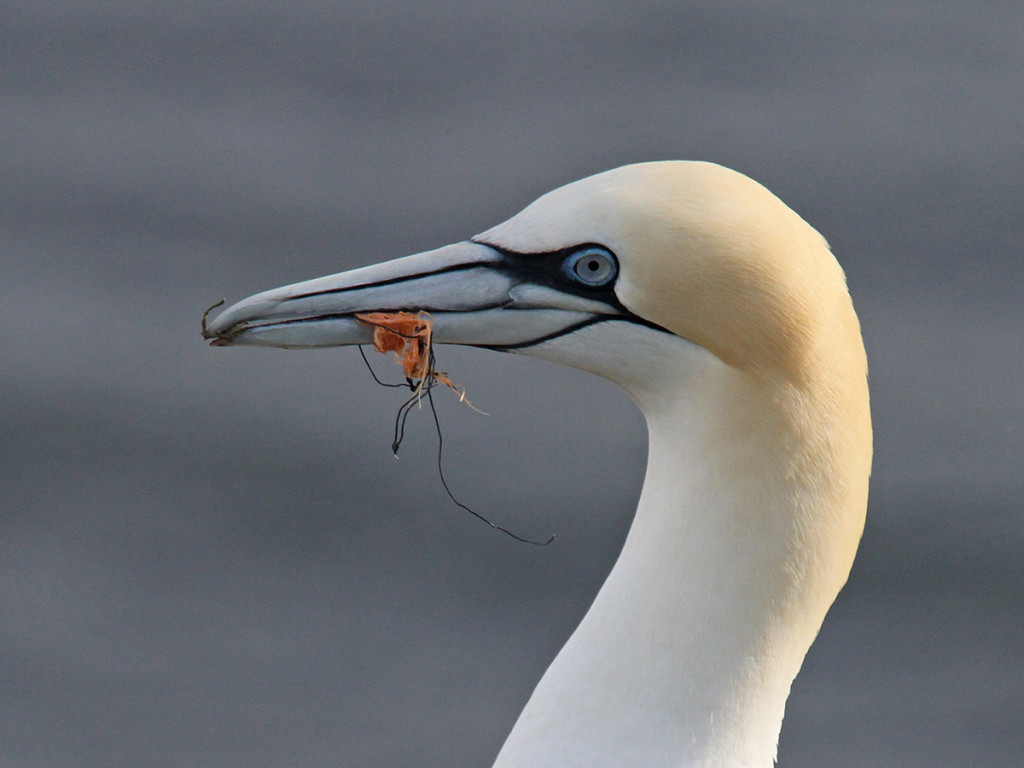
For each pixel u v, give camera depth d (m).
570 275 7.55
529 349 7.76
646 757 7.44
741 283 7.16
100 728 16.86
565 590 18.30
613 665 7.51
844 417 7.39
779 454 7.31
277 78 27.91
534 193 24.06
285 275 22.41
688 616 7.43
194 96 27.23
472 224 23.38
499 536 18.78
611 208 7.39
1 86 27.36
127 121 26.36
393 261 7.93
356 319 7.87
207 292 22.28
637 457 19.48
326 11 30.19
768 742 7.67
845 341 7.39
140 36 29.23
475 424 20.02
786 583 7.43
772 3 30.00
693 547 7.43
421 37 28.97
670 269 7.24
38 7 30.20
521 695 17.22
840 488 7.43
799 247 7.29
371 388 21.00
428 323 7.80
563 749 7.54
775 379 7.24
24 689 17.30
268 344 7.96
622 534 18.50
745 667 7.48
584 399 20.45
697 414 7.43
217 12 30.11
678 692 7.44
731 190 7.32
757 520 7.36
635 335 7.48
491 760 16.52
